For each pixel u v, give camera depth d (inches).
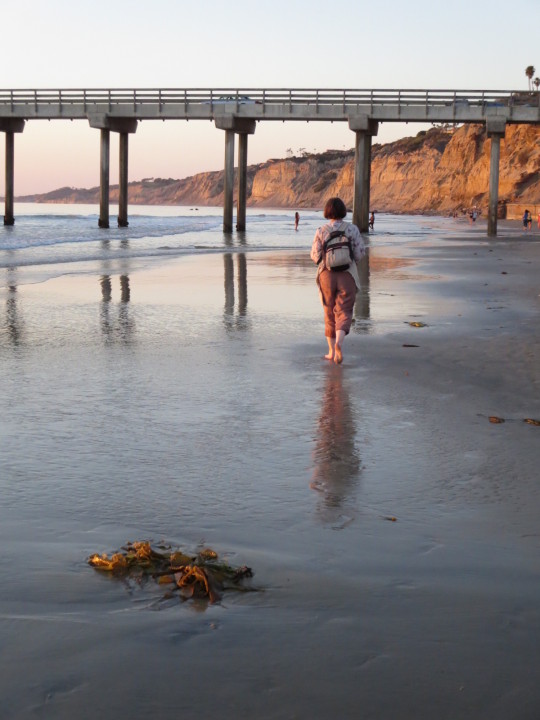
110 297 606.5
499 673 108.3
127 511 175.2
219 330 450.0
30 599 129.3
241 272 850.1
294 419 261.4
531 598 133.2
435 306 568.1
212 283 721.0
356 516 174.6
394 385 314.8
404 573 143.3
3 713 97.9
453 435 243.9
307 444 232.5
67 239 1685.5
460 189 6565.0
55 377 322.3
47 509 175.2
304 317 505.7
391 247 1448.1
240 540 159.2
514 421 261.6
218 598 130.9
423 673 108.0
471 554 153.5
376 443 234.4
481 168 5920.3
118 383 312.8
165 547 153.6
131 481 196.2
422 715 98.8
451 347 400.8
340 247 353.7
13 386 305.0
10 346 393.4
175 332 441.4
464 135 6998.0
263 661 110.7
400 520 172.4
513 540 161.5
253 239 1846.7
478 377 330.3
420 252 1279.5
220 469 207.5
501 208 3971.5
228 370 340.8
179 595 132.0
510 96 1829.5
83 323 471.5
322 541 159.2
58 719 97.1
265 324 474.6
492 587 137.6
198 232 2260.1
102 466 208.2
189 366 348.2
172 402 282.7
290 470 207.8
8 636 116.4
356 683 105.4
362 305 570.6
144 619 122.8
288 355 377.4
